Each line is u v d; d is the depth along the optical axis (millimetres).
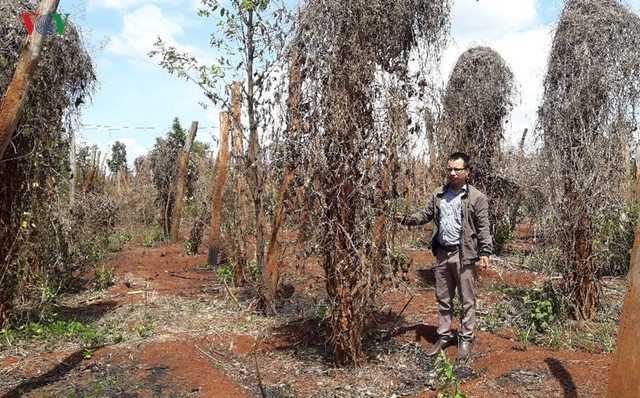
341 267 4438
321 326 5578
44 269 6258
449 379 3779
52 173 5871
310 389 4344
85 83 5859
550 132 5848
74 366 4848
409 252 9367
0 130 3664
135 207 16484
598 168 5602
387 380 4461
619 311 6098
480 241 4848
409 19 4520
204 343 5402
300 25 4410
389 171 4395
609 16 5590
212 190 11172
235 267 7930
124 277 8742
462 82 8484
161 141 14531
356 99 4289
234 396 4148
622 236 7508
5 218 5469
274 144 4918
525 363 4398
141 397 4230
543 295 5879
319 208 4363
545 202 6324
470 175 8625
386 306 6430
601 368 4176
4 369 4738
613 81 5562
